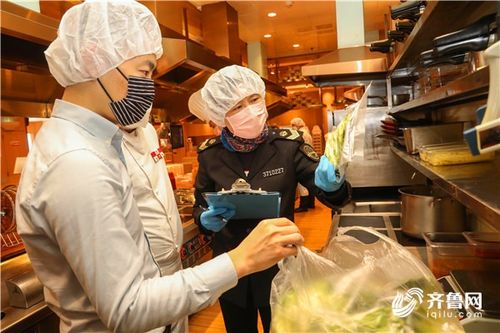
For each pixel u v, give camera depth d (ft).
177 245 4.61
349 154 3.26
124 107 2.70
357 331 2.31
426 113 8.19
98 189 2.19
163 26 10.64
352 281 2.62
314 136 26.13
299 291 2.60
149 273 2.76
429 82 5.28
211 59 9.89
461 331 2.39
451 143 4.54
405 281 2.62
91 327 2.55
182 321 3.81
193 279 2.36
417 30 3.79
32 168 2.38
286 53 25.99
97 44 2.50
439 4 2.95
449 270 3.97
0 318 4.04
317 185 3.59
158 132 13.01
